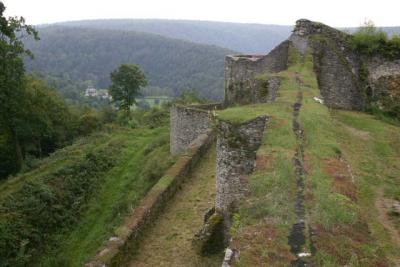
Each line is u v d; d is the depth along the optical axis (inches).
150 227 527.2
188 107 872.9
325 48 834.2
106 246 446.0
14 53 1039.6
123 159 1093.8
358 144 636.1
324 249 267.4
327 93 834.8
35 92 1259.2
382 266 263.1
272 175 353.7
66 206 824.3
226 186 446.6
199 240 451.2
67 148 1323.8
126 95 1894.7
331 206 311.3
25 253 653.3
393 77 830.5
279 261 257.6
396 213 440.5
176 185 625.9
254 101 770.2
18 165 1182.3
